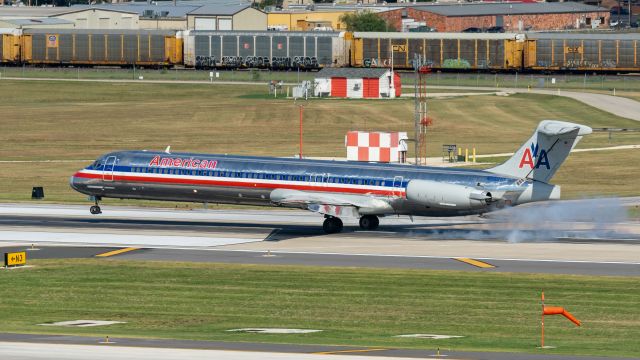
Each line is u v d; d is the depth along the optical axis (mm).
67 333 134625
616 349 125625
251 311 153500
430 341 130500
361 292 166250
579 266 186625
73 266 189625
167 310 154125
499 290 167250
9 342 125938
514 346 127188
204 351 120062
